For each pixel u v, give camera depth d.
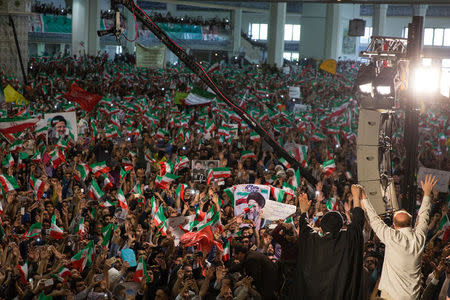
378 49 8.12
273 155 18.42
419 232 6.75
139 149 19.08
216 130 24.25
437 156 20.64
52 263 10.07
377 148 7.57
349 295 6.59
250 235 11.00
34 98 29.88
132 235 11.17
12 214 11.98
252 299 8.25
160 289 8.60
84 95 21.38
